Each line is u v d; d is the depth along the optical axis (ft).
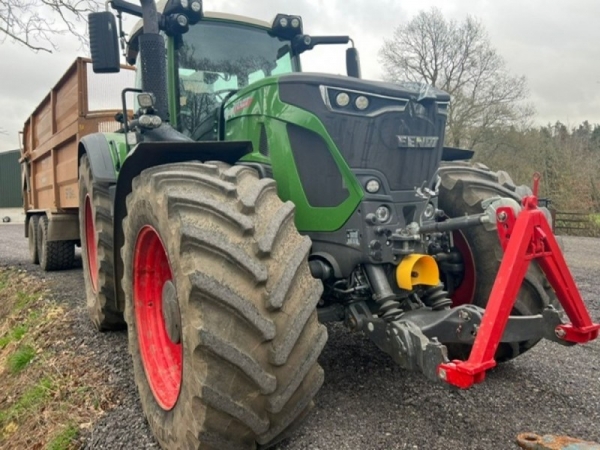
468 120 85.51
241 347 6.97
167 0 12.05
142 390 9.61
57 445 10.01
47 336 15.85
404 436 8.64
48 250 24.63
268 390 7.06
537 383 10.81
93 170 12.87
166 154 9.66
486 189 11.01
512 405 9.78
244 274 7.14
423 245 9.62
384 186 9.18
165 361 9.61
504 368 11.63
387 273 9.23
